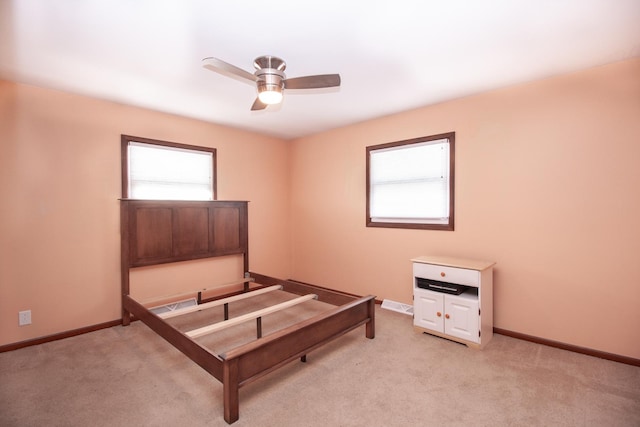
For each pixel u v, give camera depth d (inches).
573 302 103.8
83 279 121.7
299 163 197.3
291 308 151.6
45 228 113.4
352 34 80.0
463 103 126.8
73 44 83.6
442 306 114.3
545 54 91.0
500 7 69.3
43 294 113.0
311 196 190.2
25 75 102.8
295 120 158.7
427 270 118.8
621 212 95.4
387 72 103.0
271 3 67.1
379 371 92.5
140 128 136.8
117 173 130.2
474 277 106.5
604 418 71.5
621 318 95.9
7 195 106.0
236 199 174.1
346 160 170.7
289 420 71.7
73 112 119.4
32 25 74.5
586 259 101.3
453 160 129.6
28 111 110.0
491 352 104.1
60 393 81.7
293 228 202.1
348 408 76.0
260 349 76.8
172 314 109.7
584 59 94.0
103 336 117.7
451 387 84.3
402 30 78.4
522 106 112.7
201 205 154.0
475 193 124.3
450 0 66.7
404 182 145.9
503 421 71.1
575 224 103.1
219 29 77.0
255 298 168.2
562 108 104.7
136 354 103.2
